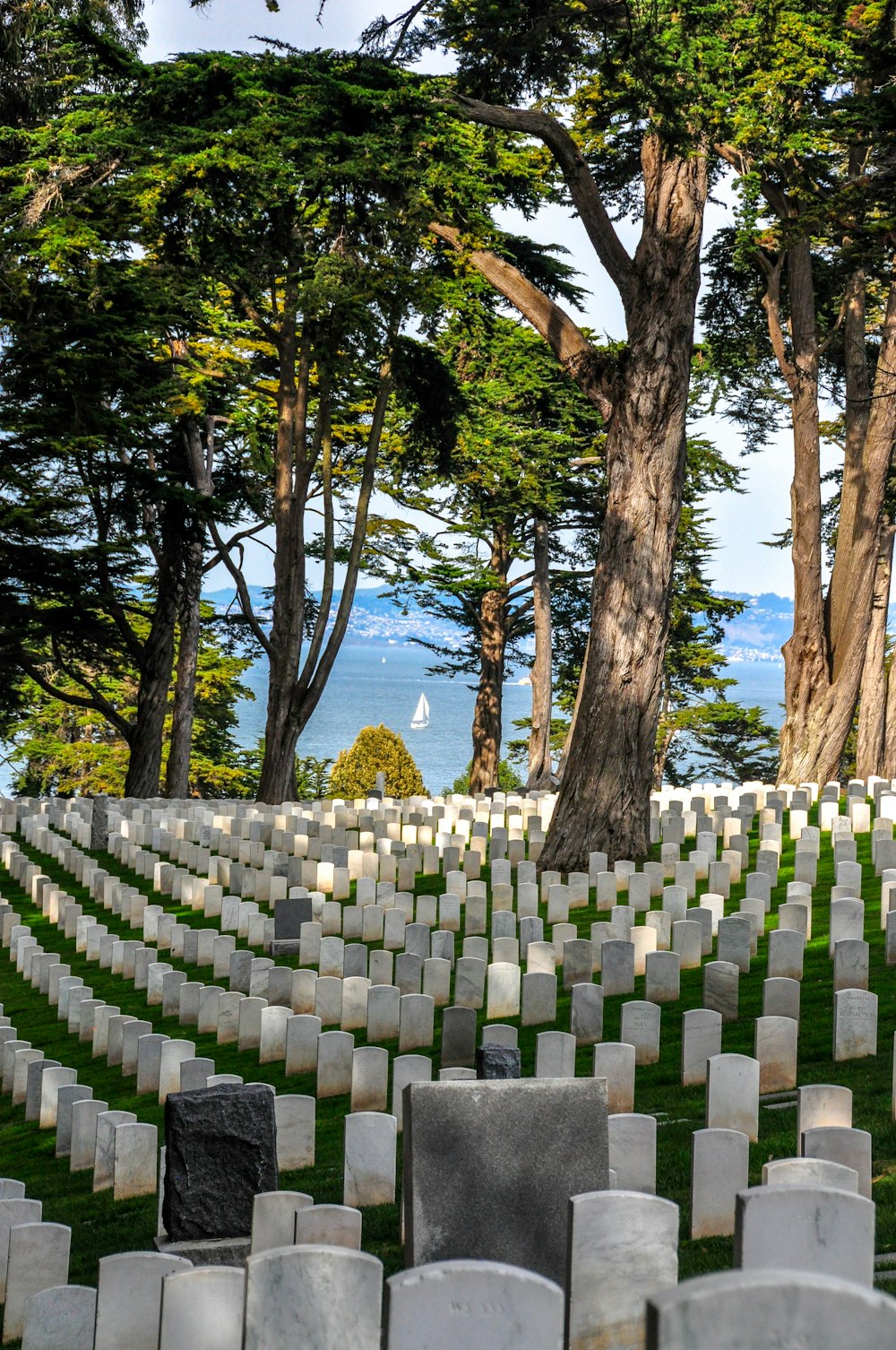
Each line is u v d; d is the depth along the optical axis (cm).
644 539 2227
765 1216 472
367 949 1647
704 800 2500
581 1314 511
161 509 3584
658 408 2233
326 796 6316
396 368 3167
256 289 2978
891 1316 324
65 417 3064
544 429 3991
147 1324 632
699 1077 1114
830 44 2239
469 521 4441
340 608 3244
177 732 4128
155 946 1975
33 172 2683
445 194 2436
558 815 2211
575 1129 651
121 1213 1014
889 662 4988
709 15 1923
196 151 2430
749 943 1441
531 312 2344
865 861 1961
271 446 3812
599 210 2278
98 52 2609
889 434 3145
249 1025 1441
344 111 2423
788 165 2408
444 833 2394
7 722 5112
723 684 5491
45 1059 1486
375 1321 453
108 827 2716
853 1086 1048
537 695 4584
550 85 2094
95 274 2886
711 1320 321
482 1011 1452
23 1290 791
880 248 2381
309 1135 1014
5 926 2139
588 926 1739
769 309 3238
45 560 3306
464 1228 630
